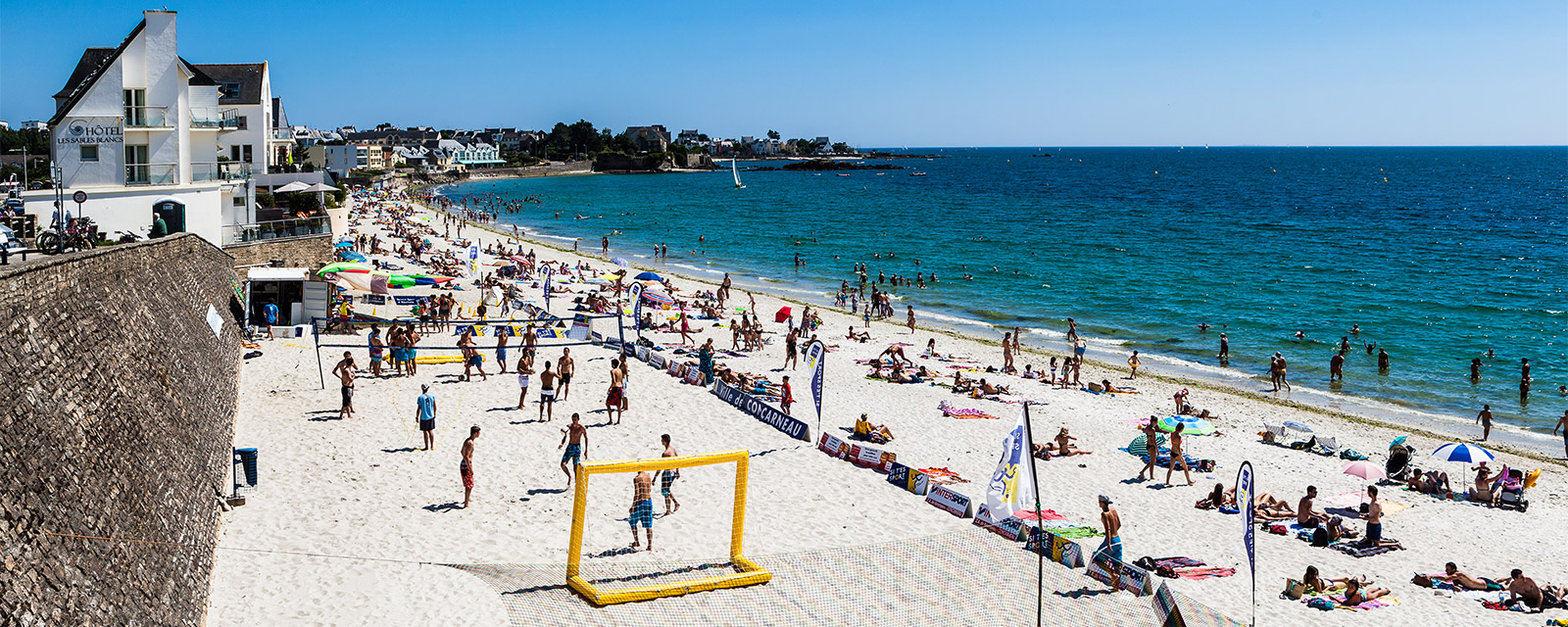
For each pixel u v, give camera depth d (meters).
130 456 16.95
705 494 24.22
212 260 39.91
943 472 26.92
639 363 38.69
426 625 16.56
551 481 24.61
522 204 164.75
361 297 49.69
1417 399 41.34
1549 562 23.14
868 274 80.06
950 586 19.22
